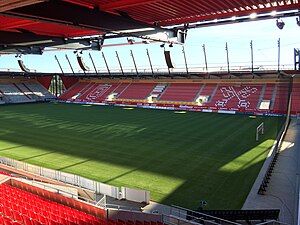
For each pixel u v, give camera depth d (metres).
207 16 8.34
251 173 15.85
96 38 11.83
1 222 7.87
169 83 52.12
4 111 42.44
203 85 48.31
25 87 60.62
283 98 38.66
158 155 19.31
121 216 10.38
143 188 14.13
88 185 13.64
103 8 7.11
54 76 62.19
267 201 12.56
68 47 11.47
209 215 9.95
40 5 5.95
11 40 9.95
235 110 38.81
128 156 19.17
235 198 12.94
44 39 10.80
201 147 21.14
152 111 41.56
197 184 14.52
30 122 32.34
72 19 6.56
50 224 8.32
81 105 50.66
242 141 22.72
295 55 33.09
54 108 46.09
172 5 7.21
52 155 19.52
